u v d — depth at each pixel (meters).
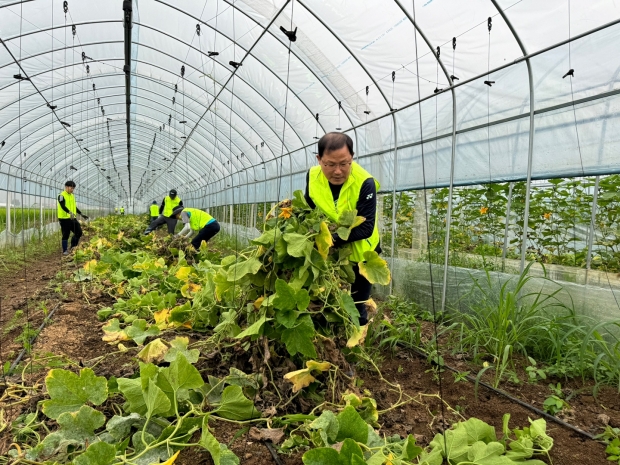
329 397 2.54
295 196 3.02
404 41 5.27
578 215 5.37
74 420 2.02
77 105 11.73
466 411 2.79
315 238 2.67
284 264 2.68
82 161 20.97
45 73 8.62
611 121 3.65
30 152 13.77
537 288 4.38
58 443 1.94
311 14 5.42
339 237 2.78
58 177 19.66
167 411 2.00
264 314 2.56
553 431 2.56
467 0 4.29
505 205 6.03
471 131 5.23
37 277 7.75
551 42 4.20
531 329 3.63
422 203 6.30
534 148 4.41
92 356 3.46
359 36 5.50
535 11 4.05
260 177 12.89
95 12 6.75
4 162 12.09
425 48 5.17
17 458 1.86
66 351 3.56
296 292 2.41
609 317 3.76
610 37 3.63
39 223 16.25
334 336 2.81
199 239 8.70
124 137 18.08
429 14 4.67
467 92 5.23
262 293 2.84
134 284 5.38
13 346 3.71
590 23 3.83
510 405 2.88
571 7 3.85
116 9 6.73
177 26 7.06
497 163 4.85
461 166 5.41
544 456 2.28
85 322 4.44
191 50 7.81
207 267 4.87
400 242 6.95
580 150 3.93
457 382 3.23
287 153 10.38
